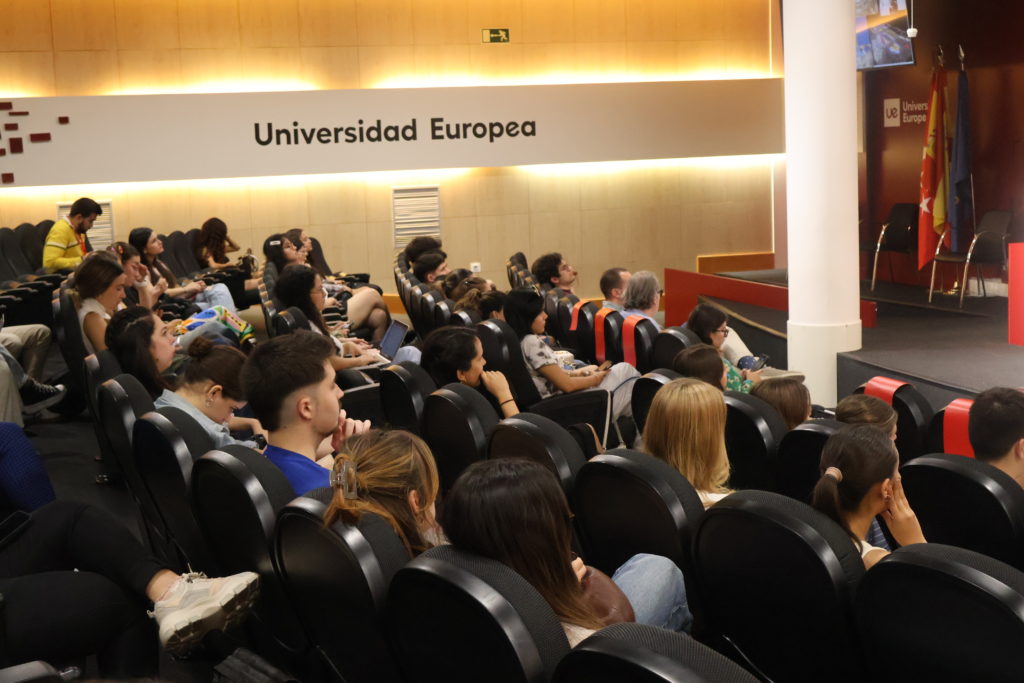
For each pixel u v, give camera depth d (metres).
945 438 3.51
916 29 10.93
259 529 2.03
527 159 12.62
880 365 6.73
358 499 1.86
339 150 11.99
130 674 2.27
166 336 3.82
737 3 13.33
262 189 12.01
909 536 2.19
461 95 12.32
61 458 5.05
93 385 3.66
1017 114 10.33
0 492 2.78
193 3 11.67
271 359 2.42
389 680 1.91
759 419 3.03
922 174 10.88
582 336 6.50
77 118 11.16
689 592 2.34
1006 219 9.83
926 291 11.17
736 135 13.27
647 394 3.64
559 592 1.72
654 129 12.99
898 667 1.68
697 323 5.10
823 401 7.29
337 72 12.20
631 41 13.08
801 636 1.92
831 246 7.18
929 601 1.56
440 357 4.05
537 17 12.77
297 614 2.10
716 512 1.90
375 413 4.15
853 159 7.15
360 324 7.50
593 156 12.85
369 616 1.75
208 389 3.02
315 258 10.48
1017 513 2.24
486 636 1.46
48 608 2.16
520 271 9.10
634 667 1.19
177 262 9.49
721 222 13.64
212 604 2.07
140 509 3.32
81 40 11.38
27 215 11.25
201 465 2.15
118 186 11.50
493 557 1.70
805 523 1.79
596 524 2.36
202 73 11.78
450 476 3.19
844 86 7.05
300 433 2.46
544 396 5.00
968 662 1.56
